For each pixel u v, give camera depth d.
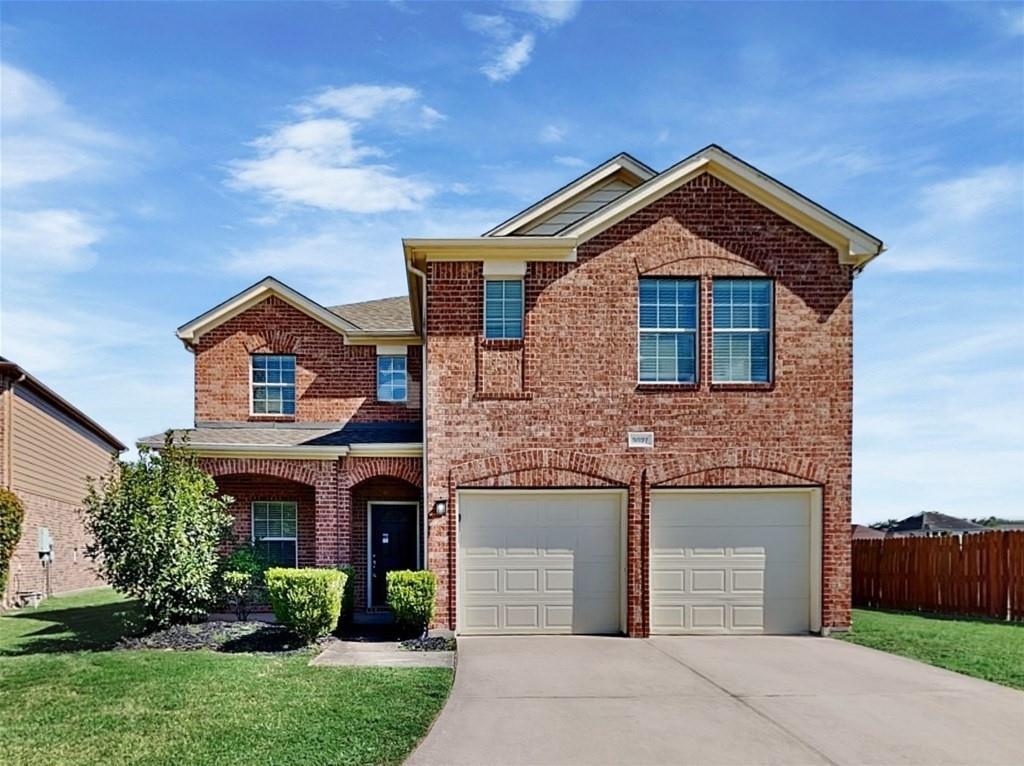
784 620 15.16
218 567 15.91
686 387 15.19
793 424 15.20
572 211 18.19
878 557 20.72
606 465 15.05
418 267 15.58
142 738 8.12
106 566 14.22
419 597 14.29
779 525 15.30
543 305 15.28
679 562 15.12
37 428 23.77
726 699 9.93
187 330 20.52
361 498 19.00
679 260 15.32
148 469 14.43
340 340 20.97
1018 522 44.69
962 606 17.81
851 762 7.64
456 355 15.22
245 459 17.09
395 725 8.55
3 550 19.70
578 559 15.21
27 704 9.52
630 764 7.55
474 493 15.18
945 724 8.84
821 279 15.39
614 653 13.06
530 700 9.83
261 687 10.21
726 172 15.37
